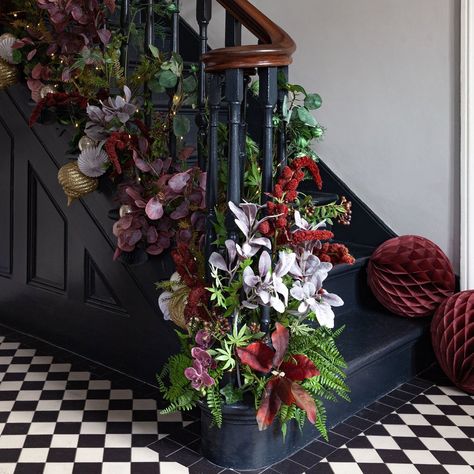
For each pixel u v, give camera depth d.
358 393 2.97
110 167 3.07
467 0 3.43
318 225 2.52
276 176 2.68
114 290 3.24
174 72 2.82
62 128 3.34
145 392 3.08
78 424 2.78
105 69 3.10
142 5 3.16
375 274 3.48
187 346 2.57
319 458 2.58
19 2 3.47
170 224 2.86
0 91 3.66
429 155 3.70
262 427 2.30
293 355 2.40
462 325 3.22
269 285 2.32
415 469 2.51
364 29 3.84
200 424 2.81
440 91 3.62
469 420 2.92
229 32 2.64
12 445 2.61
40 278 3.68
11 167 3.71
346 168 4.00
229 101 2.35
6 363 3.38
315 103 2.83
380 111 3.84
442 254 3.49
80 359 3.45
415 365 3.37
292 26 4.11
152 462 2.51
